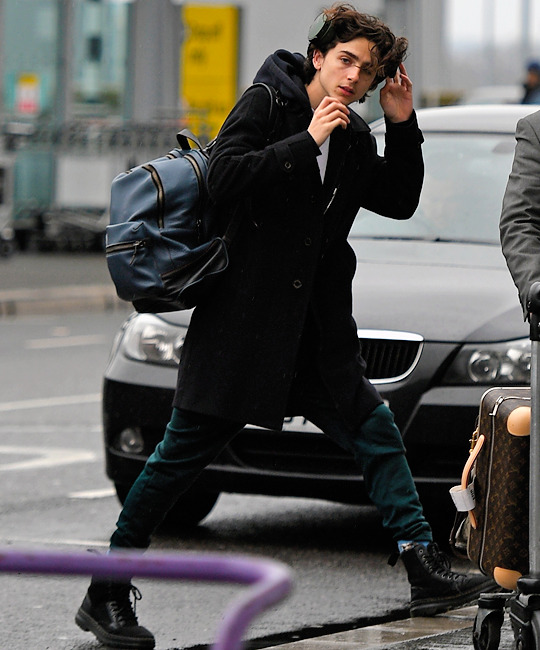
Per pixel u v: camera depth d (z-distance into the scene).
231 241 11.20
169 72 66.25
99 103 65.88
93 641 11.86
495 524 9.95
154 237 11.05
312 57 11.41
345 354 11.83
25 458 21.59
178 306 11.20
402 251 16.28
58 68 64.69
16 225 61.56
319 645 11.39
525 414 9.73
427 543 12.05
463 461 14.33
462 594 11.95
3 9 62.38
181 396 11.34
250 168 10.77
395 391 14.34
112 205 11.23
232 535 16.22
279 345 11.21
